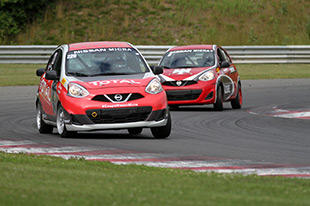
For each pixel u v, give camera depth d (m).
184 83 59.19
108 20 139.75
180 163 30.56
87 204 17.42
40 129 45.03
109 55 43.16
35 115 56.41
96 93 39.16
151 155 33.25
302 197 20.16
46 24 138.38
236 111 59.19
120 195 18.89
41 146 37.03
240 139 40.16
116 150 35.09
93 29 136.38
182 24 140.88
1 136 42.56
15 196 18.36
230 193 20.27
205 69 60.12
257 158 32.38
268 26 144.62
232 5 149.38
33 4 141.62
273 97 72.00
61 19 139.88
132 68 42.22
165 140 39.72
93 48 43.88
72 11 142.62
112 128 38.88
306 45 129.00
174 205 17.47
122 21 139.62
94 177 23.00
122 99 39.03
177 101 59.16
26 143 38.62
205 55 62.59
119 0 146.88
